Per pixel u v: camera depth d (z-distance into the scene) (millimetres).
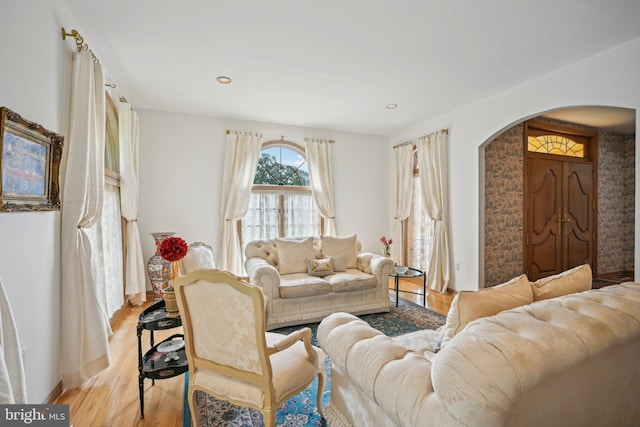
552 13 2221
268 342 1779
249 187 4789
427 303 4023
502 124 3705
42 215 1845
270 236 5082
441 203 4520
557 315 1064
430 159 4688
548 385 945
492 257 4293
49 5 1914
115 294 3387
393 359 1220
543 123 4629
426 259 5059
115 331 3105
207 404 1905
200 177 4590
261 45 2652
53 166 1905
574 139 5016
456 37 2535
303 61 2943
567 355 906
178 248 2055
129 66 3027
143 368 1836
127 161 3559
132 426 1706
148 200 4320
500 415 810
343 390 1549
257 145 4840
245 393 1419
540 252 4645
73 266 2096
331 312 3387
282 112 4477
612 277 5242
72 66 2219
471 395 829
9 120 1454
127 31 2432
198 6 2137
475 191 4059
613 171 5324
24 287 1658
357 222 5664
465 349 898
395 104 4148
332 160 5473
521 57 2875
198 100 3980
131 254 3707
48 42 1902
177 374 1825
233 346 1428
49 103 1917
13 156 1515
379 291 3635
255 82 3422
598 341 979
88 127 2205
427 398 995
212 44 2633
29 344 1701
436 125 4719
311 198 5348
